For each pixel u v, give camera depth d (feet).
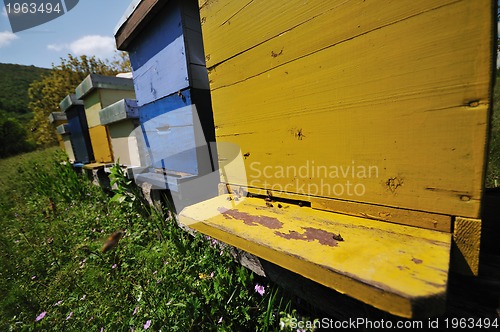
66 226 9.32
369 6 2.06
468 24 1.62
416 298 1.29
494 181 6.29
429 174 1.97
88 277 5.76
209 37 3.67
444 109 1.82
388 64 2.04
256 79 3.15
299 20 2.56
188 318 3.77
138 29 5.67
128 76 11.56
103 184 11.20
